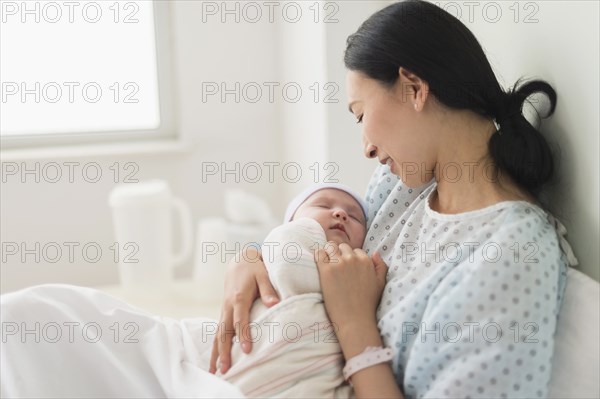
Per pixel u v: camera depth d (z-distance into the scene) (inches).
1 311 41.0
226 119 85.3
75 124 86.0
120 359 42.3
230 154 86.2
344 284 38.3
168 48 85.8
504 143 37.0
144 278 75.4
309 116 73.4
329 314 38.1
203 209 86.6
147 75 87.4
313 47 69.9
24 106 84.0
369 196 47.6
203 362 42.0
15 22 82.0
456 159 38.4
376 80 38.4
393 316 37.3
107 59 85.7
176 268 87.0
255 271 41.7
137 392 41.1
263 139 86.7
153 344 42.5
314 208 46.1
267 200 88.3
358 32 39.6
